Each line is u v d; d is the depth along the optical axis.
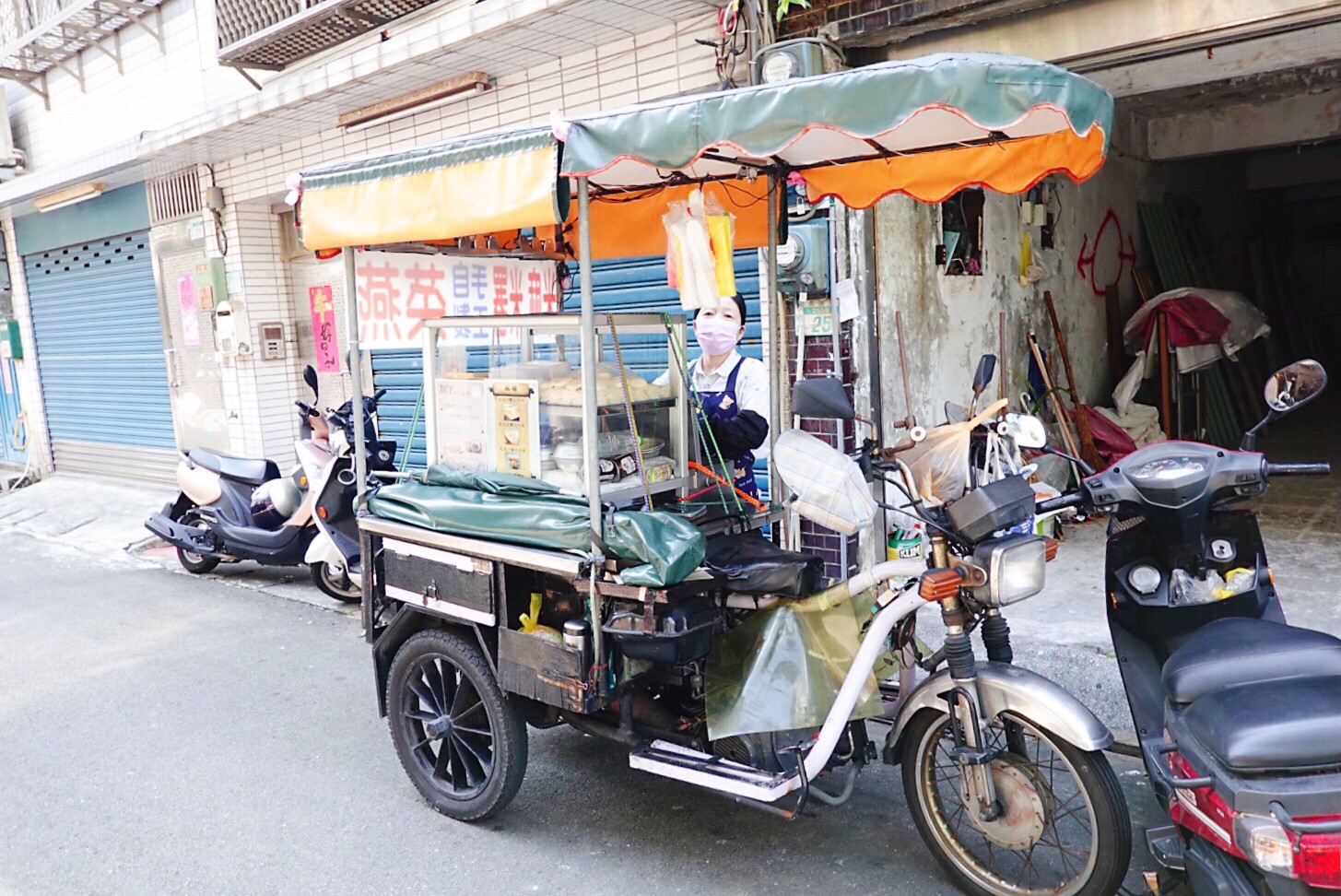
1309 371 2.58
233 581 7.12
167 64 9.49
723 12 5.13
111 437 11.70
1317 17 3.82
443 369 3.71
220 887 3.13
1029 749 3.63
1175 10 4.06
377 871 3.19
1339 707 2.15
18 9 10.66
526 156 2.76
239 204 9.05
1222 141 8.52
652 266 6.28
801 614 2.98
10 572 7.88
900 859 3.12
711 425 3.71
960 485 2.79
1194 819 2.32
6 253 12.69
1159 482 2.68
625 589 2.85
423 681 3.58
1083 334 7.99
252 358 9.26
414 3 6.93
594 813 3.52
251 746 4.23
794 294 5.23
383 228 3.17
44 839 3.49
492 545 3.18
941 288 5.93
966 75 2.21
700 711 3.18
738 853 3.20
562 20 5.55
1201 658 2.47
